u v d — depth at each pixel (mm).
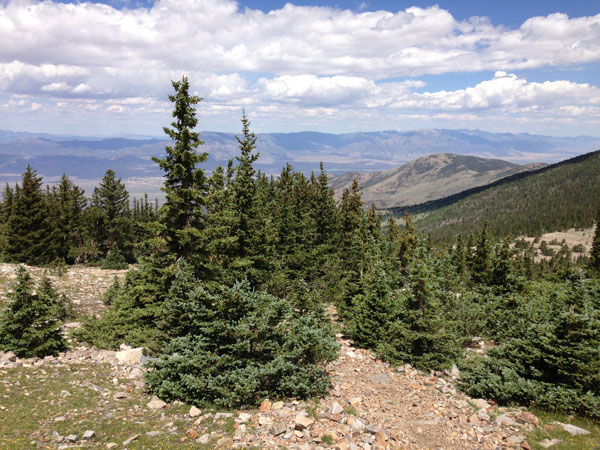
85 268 51750
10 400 13125
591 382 14898
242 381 13414
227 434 11852
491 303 31094
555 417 14383
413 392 17000
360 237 30422
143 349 19156
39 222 51031
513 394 15883
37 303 17859
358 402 15312
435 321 19938
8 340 17281
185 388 13945
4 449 10023
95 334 21156
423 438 12742
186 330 16156
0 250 51969
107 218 65125
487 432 13148
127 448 10805
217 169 28406
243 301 14875
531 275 64562
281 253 37938
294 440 11531
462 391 17641
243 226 28891
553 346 15562
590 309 16375
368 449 11430
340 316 30344
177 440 11453
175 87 21250
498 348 18266
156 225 21203
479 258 52281
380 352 21484
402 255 57531
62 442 10883
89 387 15195
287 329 16109
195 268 22172
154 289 20734
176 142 21812
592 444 12172
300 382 14664
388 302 23156
